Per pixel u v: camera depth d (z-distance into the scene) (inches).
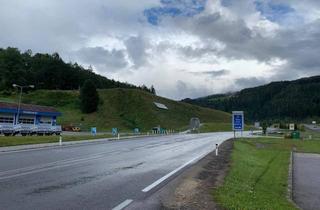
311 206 537.0
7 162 708.0
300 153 1622.8
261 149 1685.5
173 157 912.3
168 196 403.9
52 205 343.3
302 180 804.0
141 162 765.3
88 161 754.8
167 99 6082.7
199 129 4352.9
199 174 603.5
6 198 370.3
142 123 4709.6
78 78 7165.4
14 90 5728.3
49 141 1450.5
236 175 636.1
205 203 374.6
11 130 1943.9
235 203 382.6
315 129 5398.6
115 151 1056.2
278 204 439.5
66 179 506.0
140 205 353.7
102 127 4185.5
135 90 5654.5
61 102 5196.9
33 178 506.9
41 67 6879.9
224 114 6791.3
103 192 414.9
